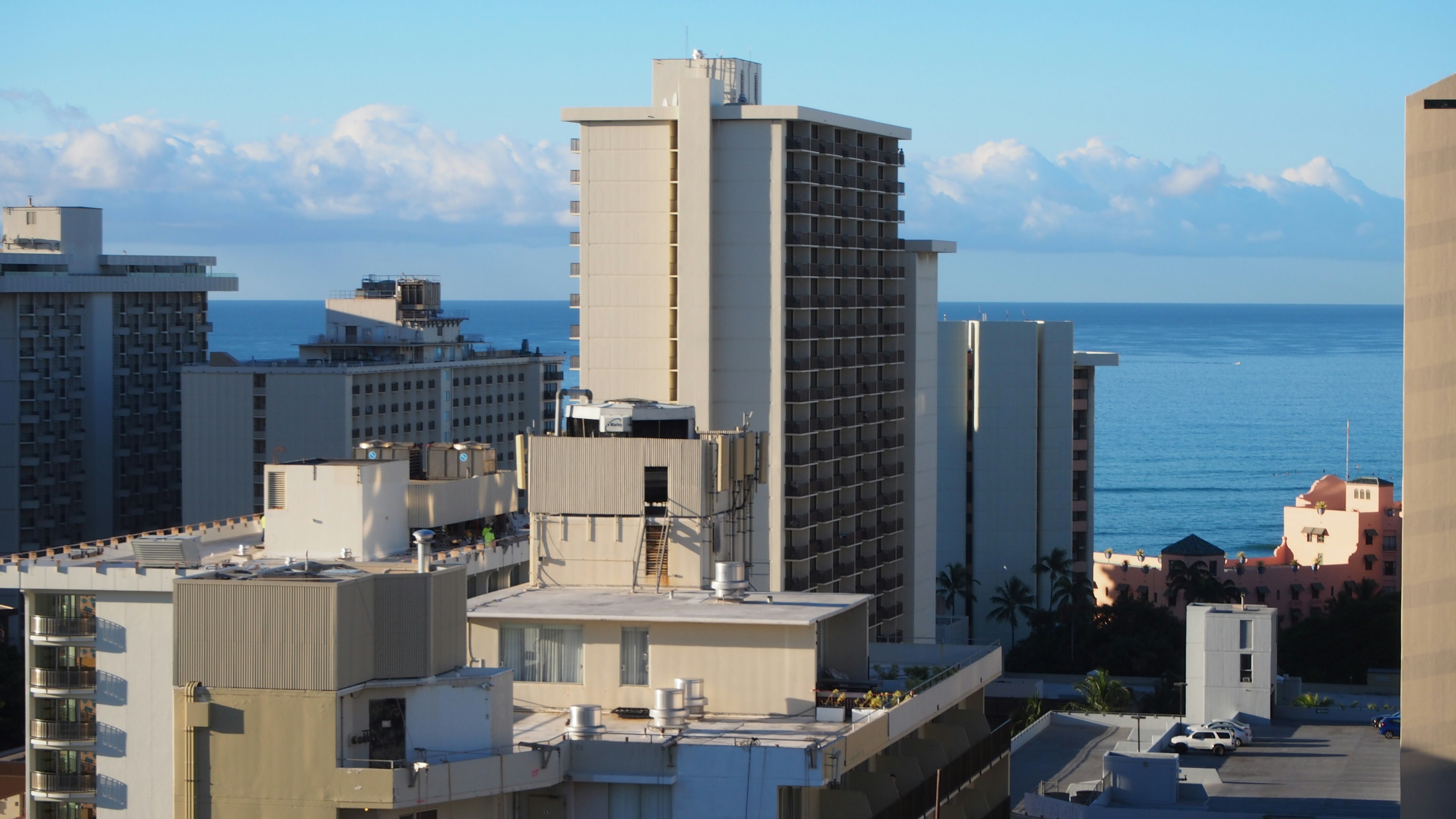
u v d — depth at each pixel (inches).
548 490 2923.2
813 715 2561.5
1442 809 2652.6
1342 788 5378.9
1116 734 6555.1
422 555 2404.0
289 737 2223.2
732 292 7135.8
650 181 7170.3
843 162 7731.3
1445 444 2632.9
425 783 2214.6
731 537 3026.6
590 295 7234.3
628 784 2346.2
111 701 4165.8
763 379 7140.8
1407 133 2635.3
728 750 2338.8
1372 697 7819.9
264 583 2236.7
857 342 7829.7
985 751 3100.4
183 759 2242.9
